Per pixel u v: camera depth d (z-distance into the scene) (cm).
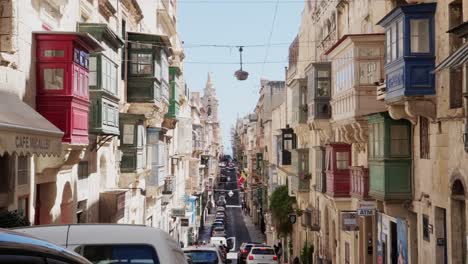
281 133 5072
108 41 1952
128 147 2567
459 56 1295
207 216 9612
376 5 2386
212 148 12650
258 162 8488
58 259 366
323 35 3622
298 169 3878
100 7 2205
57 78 1452
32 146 1098
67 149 1472
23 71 1370
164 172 3506
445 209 1683
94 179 2128
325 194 3070
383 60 2288
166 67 2991
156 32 3725
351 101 2348
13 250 349
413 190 1930
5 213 1186
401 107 1828
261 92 8244
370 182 2136
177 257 680
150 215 3359
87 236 652
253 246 3325
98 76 1809
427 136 1822
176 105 3938
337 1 3100
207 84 17675
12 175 1320
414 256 1953
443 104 1625
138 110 2600
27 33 1398
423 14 1672
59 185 1684
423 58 1673
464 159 1513
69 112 1450
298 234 4469
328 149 2884
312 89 3075
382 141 1970
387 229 2256
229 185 14625
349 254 2806
